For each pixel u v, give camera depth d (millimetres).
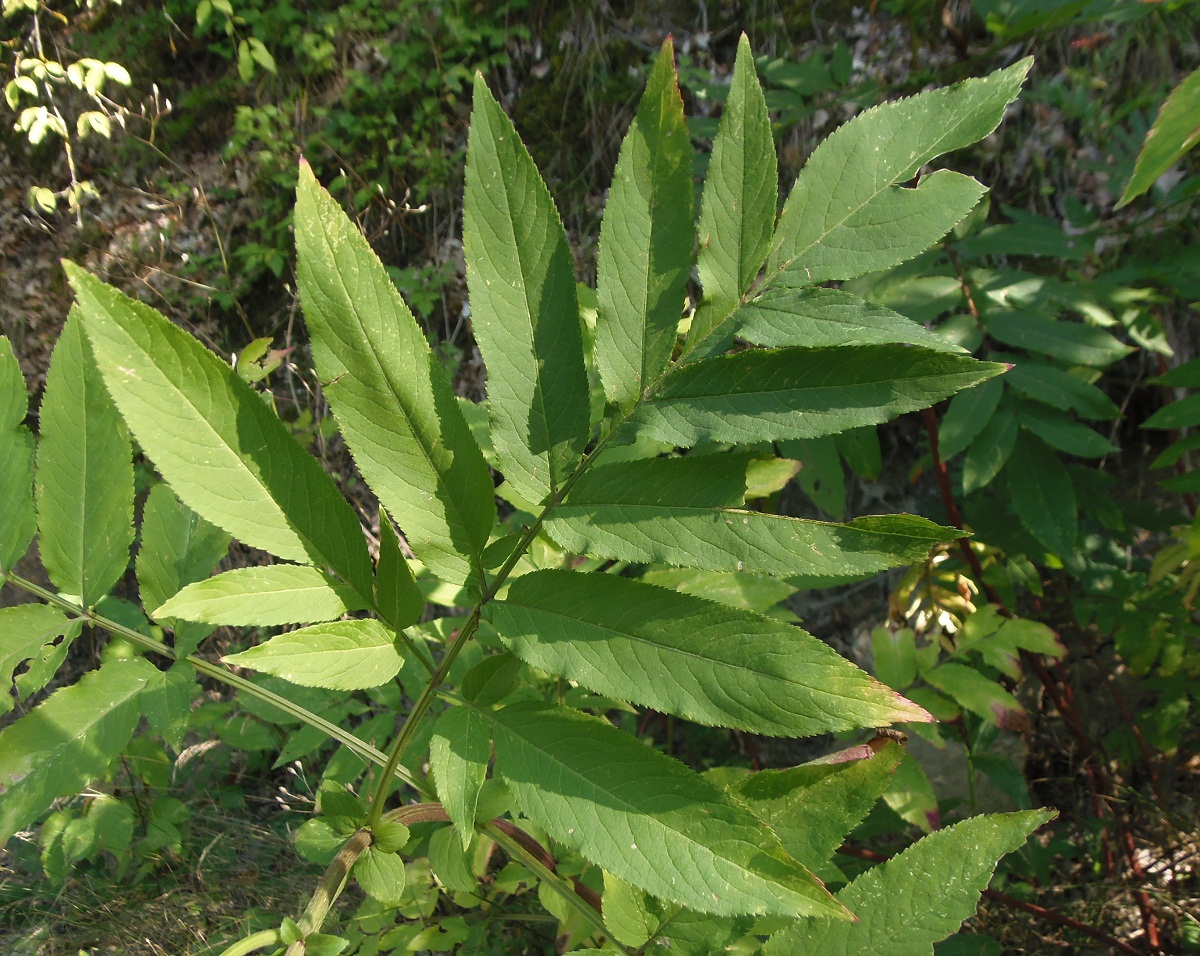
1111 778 933
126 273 1415
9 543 400
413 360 311
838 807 353
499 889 611
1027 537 851
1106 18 719
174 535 416
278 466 307
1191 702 921
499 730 320
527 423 318
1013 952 859
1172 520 850
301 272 300
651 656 300
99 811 866
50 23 1566
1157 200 885
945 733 863
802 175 312
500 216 309
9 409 405
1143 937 869
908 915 337
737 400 304
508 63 1317
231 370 294
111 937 866
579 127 1274
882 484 1094
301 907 844
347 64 1400
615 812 294
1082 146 1057
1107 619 854
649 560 306
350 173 1357
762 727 283
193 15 1499
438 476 320
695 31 1242
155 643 412
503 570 329
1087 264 898
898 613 787
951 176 303
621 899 370
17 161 1521
